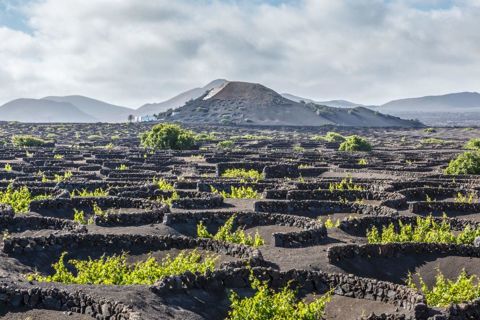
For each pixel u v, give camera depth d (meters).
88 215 41.28
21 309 20.47
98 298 20.22
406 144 146.12
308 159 87.31
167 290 22.20
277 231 36.50
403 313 22.20
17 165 73.81
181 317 20.53
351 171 73.25
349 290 24.47
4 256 28.27
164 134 111.19
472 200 51.00
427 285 28.98
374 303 23.61
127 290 21.55
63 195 46.09
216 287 23.89
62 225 34.91
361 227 38.22
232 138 160.88
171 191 49.00
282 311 22.16
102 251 30.08
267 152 104.12
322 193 49.56
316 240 34.19
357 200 48.38
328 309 23.78
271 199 48.91
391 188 53.72
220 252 29.89
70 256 29.47
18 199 44.47
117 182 54.03
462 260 30.95
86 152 98.38
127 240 30.55
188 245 30.47
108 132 190.38
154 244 30.50
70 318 19.84
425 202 45.25
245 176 67.00
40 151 99.56
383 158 92.75
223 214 38.50
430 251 31.55
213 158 84.69
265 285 23.72
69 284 22.14
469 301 23.17
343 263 29.56
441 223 39.16
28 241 29.11
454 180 62.00
